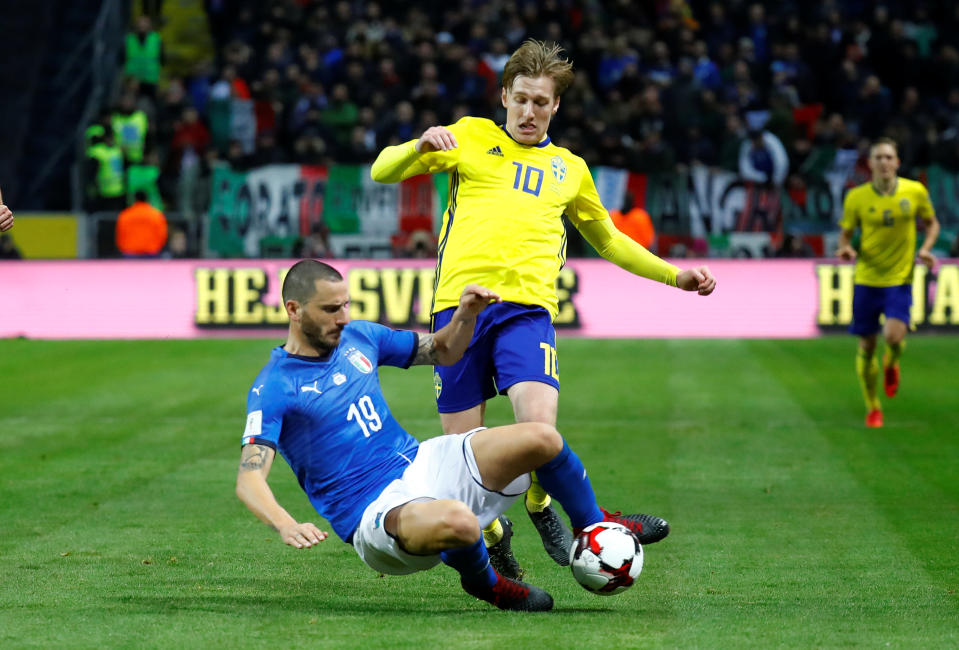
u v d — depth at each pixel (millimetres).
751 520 25188
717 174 65375
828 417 39656
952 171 65000
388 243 65188
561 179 20797
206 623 16922
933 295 60125
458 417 20891
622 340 60500
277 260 61781
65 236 67562
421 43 74188
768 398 43625
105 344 59688
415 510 16406
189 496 27875
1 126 80062
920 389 45750
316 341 17109
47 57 84562
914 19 80125
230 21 82438
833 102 72562
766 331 60625
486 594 17672
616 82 72062
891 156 37469
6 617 17344
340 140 67812
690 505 26797
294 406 17109
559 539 20188
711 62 73438
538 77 20375
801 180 65250
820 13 77500
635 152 65188
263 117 70062
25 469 31359
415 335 18297
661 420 39250
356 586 19750
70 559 21656
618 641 15781
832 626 16750
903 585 19594
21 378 49250
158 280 62031
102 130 68938
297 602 18500
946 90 74188
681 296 61031
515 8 74188
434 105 68938
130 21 85312
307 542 15695
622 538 17703
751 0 79750
